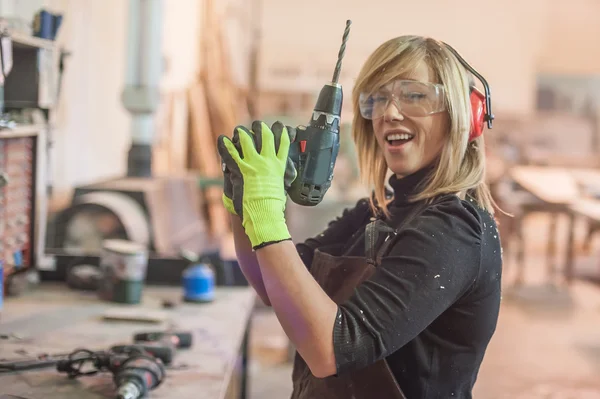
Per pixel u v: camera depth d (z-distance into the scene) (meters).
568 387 4.08
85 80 4.31
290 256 1.12
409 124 1.31
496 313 1.27
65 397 1.46
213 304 2.29
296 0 9.22
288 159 1.21
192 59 6.97
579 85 9.44
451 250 1.17
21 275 2.30
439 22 9.37
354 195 5.25
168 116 6.39
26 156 2.27
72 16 3.99
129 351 1.61
